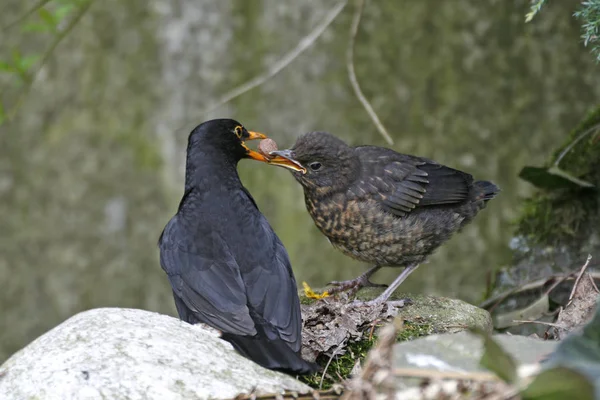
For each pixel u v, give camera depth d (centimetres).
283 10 1305
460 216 889
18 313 1412
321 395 546
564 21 1287
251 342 650
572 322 768
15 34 1366
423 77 1288
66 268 1402
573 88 1293
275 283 705
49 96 1377
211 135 824
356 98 1293
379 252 877
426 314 780
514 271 998
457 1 1278
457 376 487
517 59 1287
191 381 570
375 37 1286
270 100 1314
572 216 976
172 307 1394
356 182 859
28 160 1393
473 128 1292
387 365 479
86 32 1356
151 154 1372
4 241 1408
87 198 1391
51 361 589
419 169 876
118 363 579
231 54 1330
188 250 736
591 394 441
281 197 1334
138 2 1345
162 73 1352
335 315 756
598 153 980
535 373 475
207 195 791
